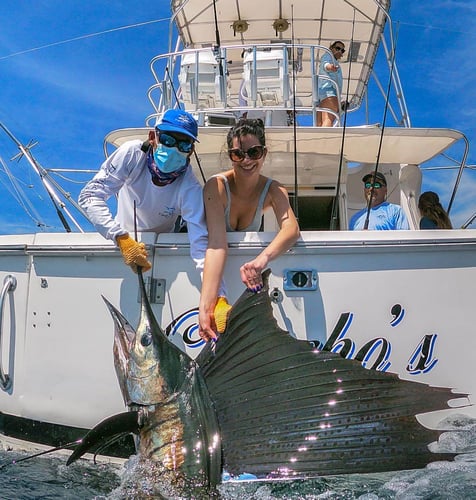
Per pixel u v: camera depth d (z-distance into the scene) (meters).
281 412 2.35
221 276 2.74
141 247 2.77
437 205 4.15
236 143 2.90
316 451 2.29
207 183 3.00
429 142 4.40
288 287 2.83
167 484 2.30
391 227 4.01
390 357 2.82
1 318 3.04
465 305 2.85
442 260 2.86
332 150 4.53
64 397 2.93
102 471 2.71
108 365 2.89
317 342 2.82
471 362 2.83
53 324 2.97
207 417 2.35
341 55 5.98
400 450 2.28
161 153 2.84
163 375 2.40
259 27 6.36
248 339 2.47
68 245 2.95
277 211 2.97
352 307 2.84
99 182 2.92
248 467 2.28
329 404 2.34
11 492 2.44
